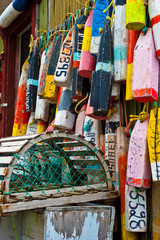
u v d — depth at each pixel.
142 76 2.11
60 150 2.59
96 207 2.09
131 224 2.19
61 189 2.23
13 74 5.02
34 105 3.55
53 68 3.14
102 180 2.57
